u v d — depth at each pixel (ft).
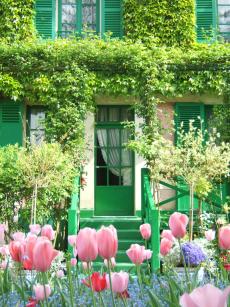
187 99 37.83
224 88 36.35
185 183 31.73
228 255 13.84
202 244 20.84
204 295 3.03
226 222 26.84
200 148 30.45
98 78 35.99
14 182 27.99
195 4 39.47
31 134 37.60
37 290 6.22
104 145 38.52
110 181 38.22
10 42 37.40
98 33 39.45
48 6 39.06
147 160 34.06
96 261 26.37
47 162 27.78
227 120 36.09
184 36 37.99
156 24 38.04
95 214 37.78
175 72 36.60
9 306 7.63
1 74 35.78
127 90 36.01
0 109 36.73
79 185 32.45
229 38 40.01
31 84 35.83
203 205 34.76
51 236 8.72
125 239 32.09
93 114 36.58
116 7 39.65
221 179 33.68
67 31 39.70
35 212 26.55
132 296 8.32
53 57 35.83
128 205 37.96
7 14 37.65
